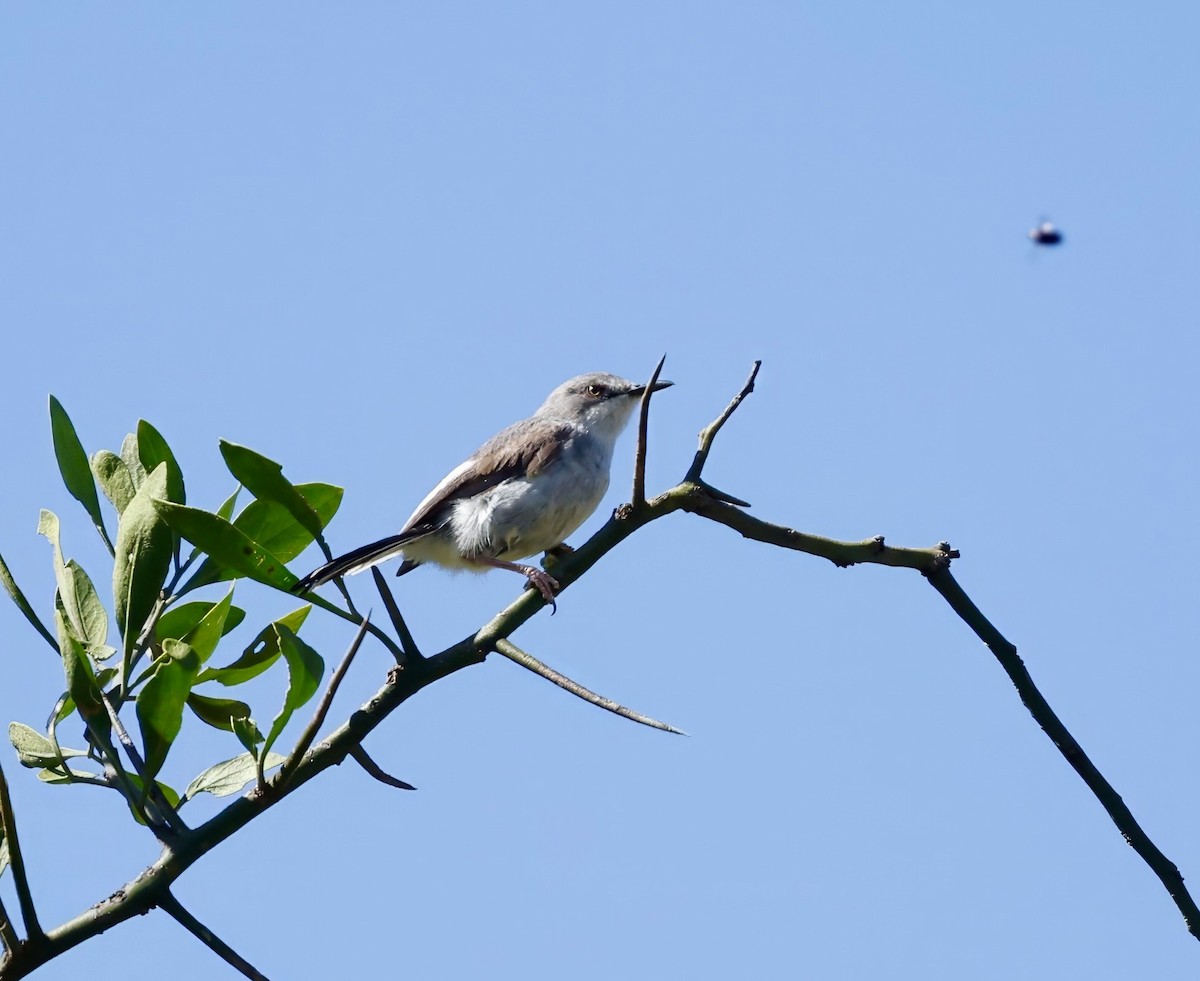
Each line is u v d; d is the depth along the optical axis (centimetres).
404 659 759
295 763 704
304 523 779
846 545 809
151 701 727
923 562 813
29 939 662
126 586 777
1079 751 790
